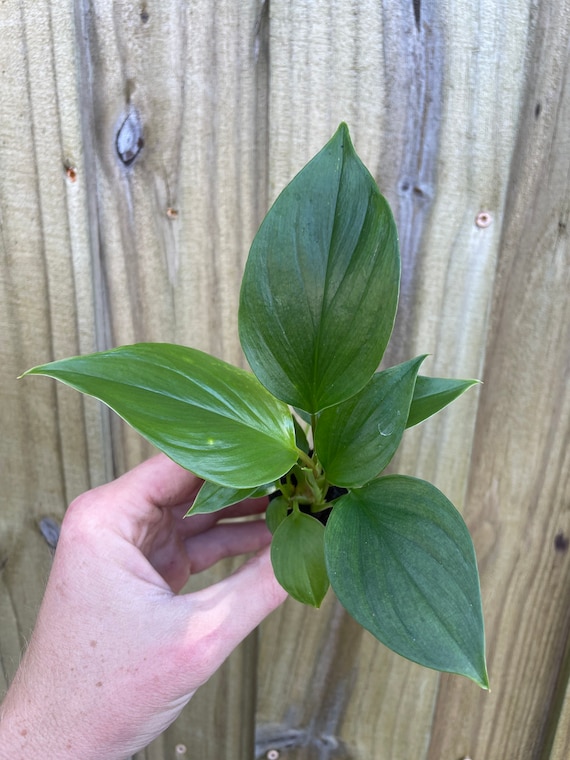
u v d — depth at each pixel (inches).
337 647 15.9
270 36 12.0
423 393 10.4
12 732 11.3
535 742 15.8
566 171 12.3
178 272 13.6
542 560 14.6
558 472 14.1
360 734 16.4
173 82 12.5
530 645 15.2
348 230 8.6
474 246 12.9
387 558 8.4
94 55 12.4
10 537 16.2
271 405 9.9
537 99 12.0
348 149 8.6
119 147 12.9
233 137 12.7
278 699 16.4
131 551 11.4
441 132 12.3
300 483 11.3
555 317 13.1
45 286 14.0
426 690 15.8
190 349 9.8
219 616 10.9
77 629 11.1
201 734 17.1
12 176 13.2
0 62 12.6
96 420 14.9
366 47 11.9
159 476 12.4
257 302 9.1
